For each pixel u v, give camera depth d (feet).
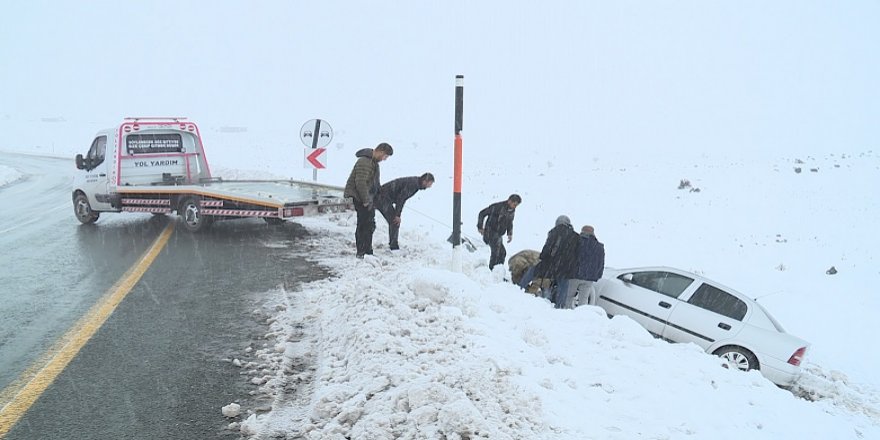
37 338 20.16
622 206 69.82
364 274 28.53
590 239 29.40
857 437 19.01
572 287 29.89
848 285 45.37
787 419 18.45
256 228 42.34
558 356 19.63
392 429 13.69
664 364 20.56
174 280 27.84
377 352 17.54
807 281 46.21
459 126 25.95
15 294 25.23
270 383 17.01
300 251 34.53
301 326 21.81
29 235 39.34
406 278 24.89
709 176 84.79
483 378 15.61
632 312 31.48
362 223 31.99
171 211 41.27
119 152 42.55
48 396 15.97
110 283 27.17
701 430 16.16
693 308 30.14
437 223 53.01
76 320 22.02
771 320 29.32
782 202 70.74
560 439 13.73
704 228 61.00
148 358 18.70
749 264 50.11
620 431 15.01
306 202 36.78
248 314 23.08
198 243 36.73
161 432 14.37
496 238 33.91
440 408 13.97
